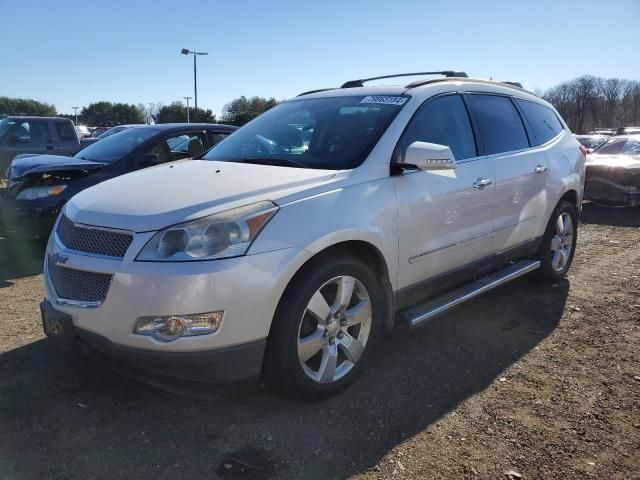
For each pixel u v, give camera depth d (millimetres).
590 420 2918
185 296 2475
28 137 12141
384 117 3549
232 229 2574
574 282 5336
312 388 2938
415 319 3436
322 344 2971
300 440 2703
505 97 4637
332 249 2980
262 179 2986
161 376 2662
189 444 2662
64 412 2924
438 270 3682
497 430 2818
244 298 2562
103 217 2754
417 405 3043
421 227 3439
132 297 2520
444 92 3943
